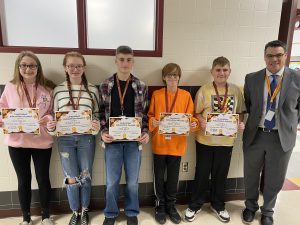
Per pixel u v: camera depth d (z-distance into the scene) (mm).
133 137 1841
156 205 2203
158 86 2180
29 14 1996
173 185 2123
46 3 2004
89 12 2057
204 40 2150
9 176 2111
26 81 1795
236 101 2037
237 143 2396
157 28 2082
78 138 1862
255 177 2104
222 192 2203
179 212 2295
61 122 1759
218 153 2080
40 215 2193
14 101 1777
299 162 3480
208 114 1933
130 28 2143
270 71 1866
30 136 1823
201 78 2221
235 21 2156
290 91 1820
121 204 2328
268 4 2164
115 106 1852
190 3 2066
